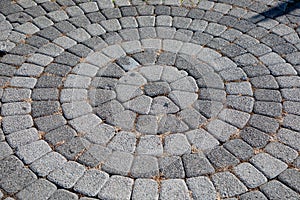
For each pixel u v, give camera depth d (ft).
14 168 9.06
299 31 11.57
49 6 12.31
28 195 8.73
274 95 10.21
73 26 11.76
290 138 9.48
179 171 9.05
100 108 10.04
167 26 11.79
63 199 8.70
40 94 10.25
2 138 9.50
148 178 8.97
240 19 11.93
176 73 10.71
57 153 9.29
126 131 9.66
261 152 9.29
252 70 10.71
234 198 8.70
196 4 12.38
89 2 12.44
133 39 11.46
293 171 9.02
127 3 12.42
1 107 10.00
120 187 8.85
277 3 12.35
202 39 11.45
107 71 10.73
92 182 8.91
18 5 12.35
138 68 10.81
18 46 11.24
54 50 11.15
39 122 9.77
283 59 10.93
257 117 9.84
